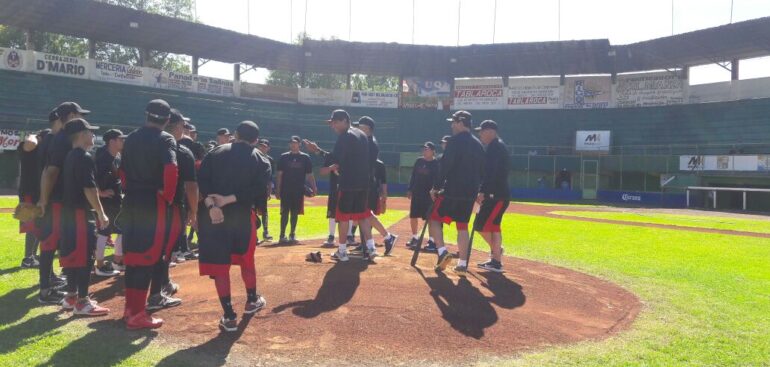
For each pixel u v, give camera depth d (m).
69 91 30.58
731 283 6.45
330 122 6.33
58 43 46.34
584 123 38.28
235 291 5.04
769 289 6.08
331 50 39.84
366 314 4.36
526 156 36.62
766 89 33.19
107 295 5.16
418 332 4.00
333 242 8.55
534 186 37.31
